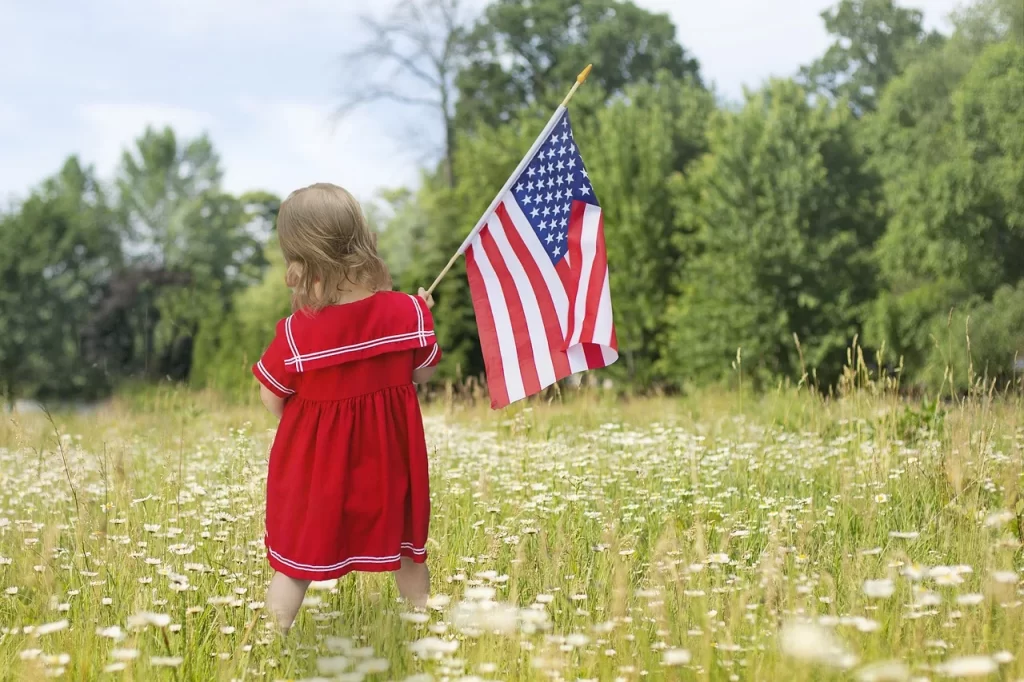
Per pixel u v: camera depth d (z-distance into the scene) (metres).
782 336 24.30
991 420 5.67
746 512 4.23
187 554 3.47
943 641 2.35
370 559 2.81
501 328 3.88
